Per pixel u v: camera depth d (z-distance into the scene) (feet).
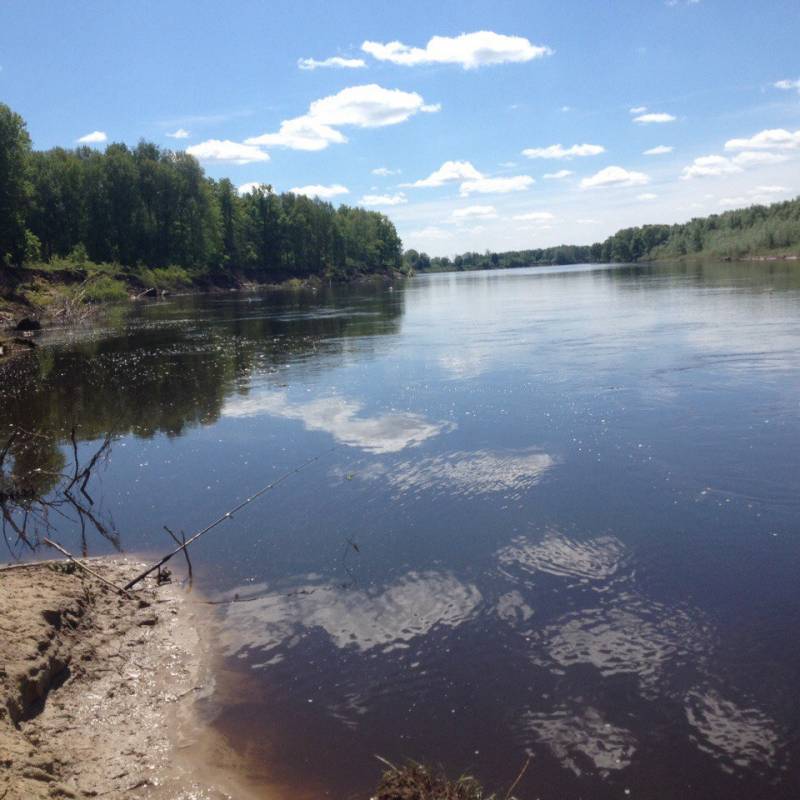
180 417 53.57
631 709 18.33
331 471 38.29
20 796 13.94
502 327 103.50
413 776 15.78
